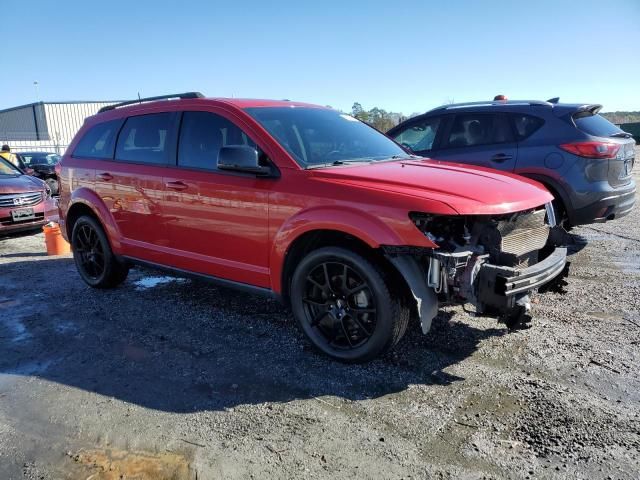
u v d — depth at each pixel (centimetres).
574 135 583
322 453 265
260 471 253
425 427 284
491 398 311
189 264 448
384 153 451
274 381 342
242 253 404
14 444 281
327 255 353
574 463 251
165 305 500
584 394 311
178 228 450
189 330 434
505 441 270
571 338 391
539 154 597
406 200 319
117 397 328
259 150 393
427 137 700
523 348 376
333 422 292
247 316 462
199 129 441
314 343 376
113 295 538
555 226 397
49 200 943
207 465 258
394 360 364
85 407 317
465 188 340
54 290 566
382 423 289
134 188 484
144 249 488
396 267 321
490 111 645
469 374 340
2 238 909
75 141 583
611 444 264
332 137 437
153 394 330
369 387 329
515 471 247
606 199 575
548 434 274
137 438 283
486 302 314
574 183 576
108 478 250
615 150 575
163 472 254
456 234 330
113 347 405
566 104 613
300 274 370
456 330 411
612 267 582
